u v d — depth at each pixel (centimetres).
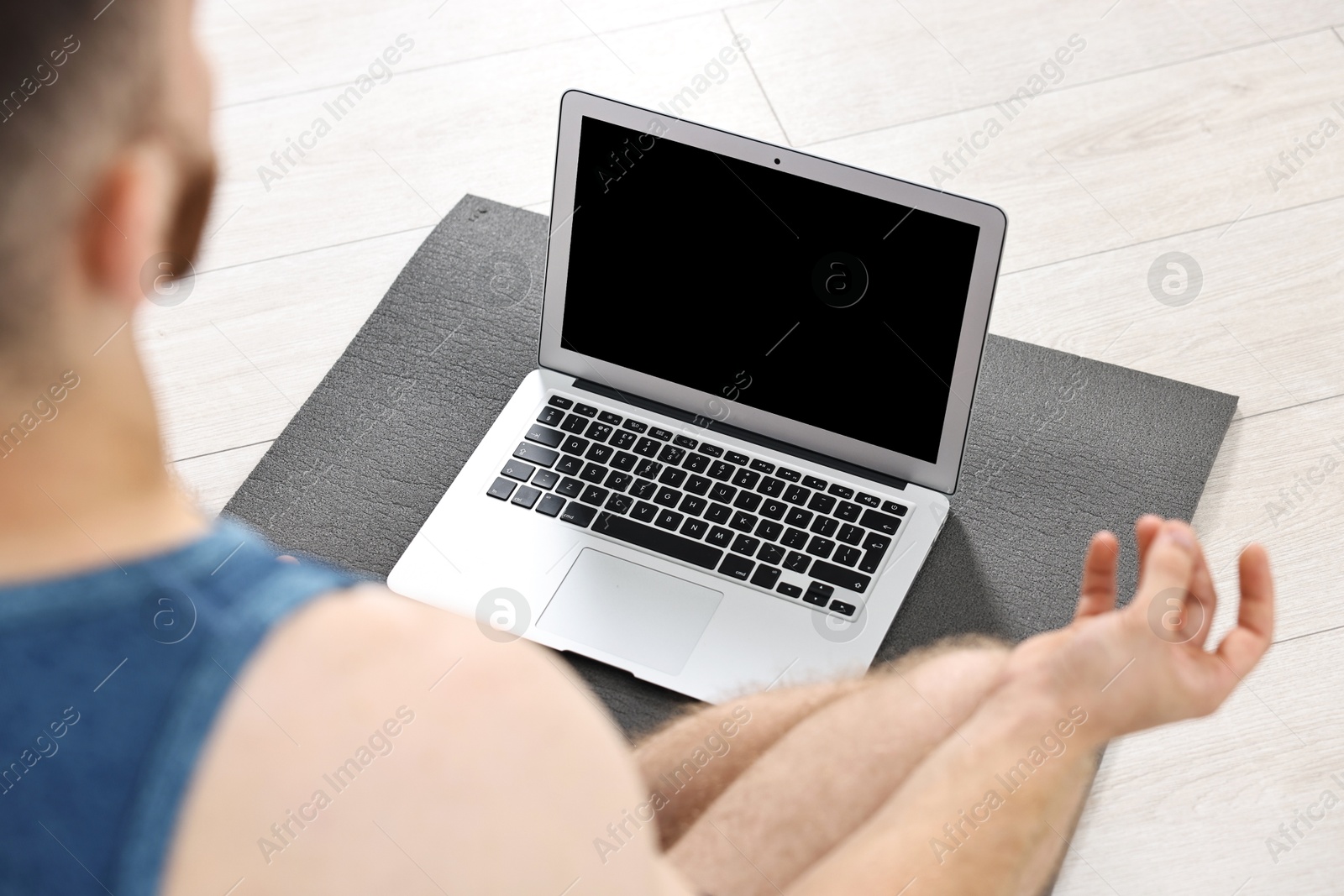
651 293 106
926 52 184
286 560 27
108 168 25
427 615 26
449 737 25
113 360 26
